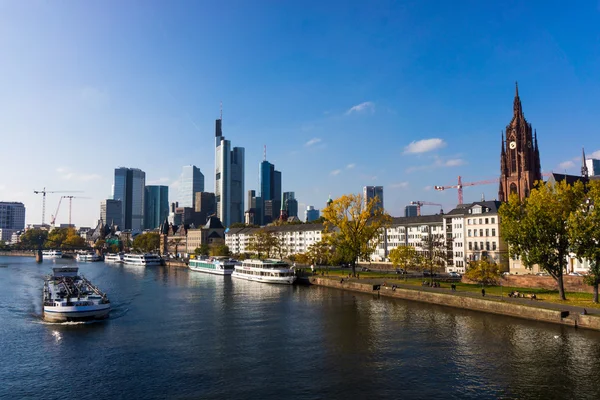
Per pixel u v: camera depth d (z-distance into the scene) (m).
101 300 91.25
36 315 93.81
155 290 134.75
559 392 47.72
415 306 96.69
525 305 79.94
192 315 91.19
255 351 64.25
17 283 160.75
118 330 78.12
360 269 172.75
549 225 84.75
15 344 69.25
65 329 79.31
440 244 151.88
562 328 72.00
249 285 147.88
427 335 70.88
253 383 51.81
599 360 56.84
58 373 55.84
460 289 104.44
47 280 143.50
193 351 64.62
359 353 62.31
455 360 58.34
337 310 93.81
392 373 54.28
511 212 89.88
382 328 76.19
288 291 128.88
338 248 138.00
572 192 86.44
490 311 85.56
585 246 80.25
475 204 151.12
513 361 57.25
